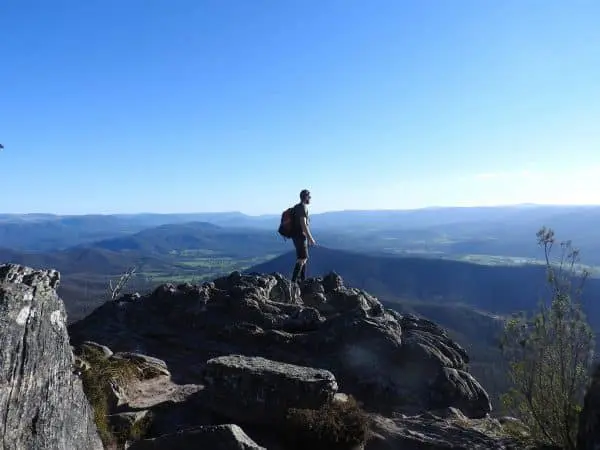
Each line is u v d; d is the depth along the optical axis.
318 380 5.25
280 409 5.17
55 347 3.51
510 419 6.10
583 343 4.78
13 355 3.07
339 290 9.22
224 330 7.21
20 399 3.07
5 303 3.14
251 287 8.13
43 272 3.67
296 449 4.92
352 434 4.88
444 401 6.19
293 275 9.26
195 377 6.28
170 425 5.07
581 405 4.64
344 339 6.84
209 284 8.45
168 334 7.40
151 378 5.99
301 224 9.10
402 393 6.20
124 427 4.79
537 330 4.99
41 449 3.13
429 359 6.48
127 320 7.78
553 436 4.92
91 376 5.19
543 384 4.95
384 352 6.59
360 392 6.24
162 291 8.08
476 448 4.93
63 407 3.47
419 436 5.14
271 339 6.98
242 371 5.31
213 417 5.26
